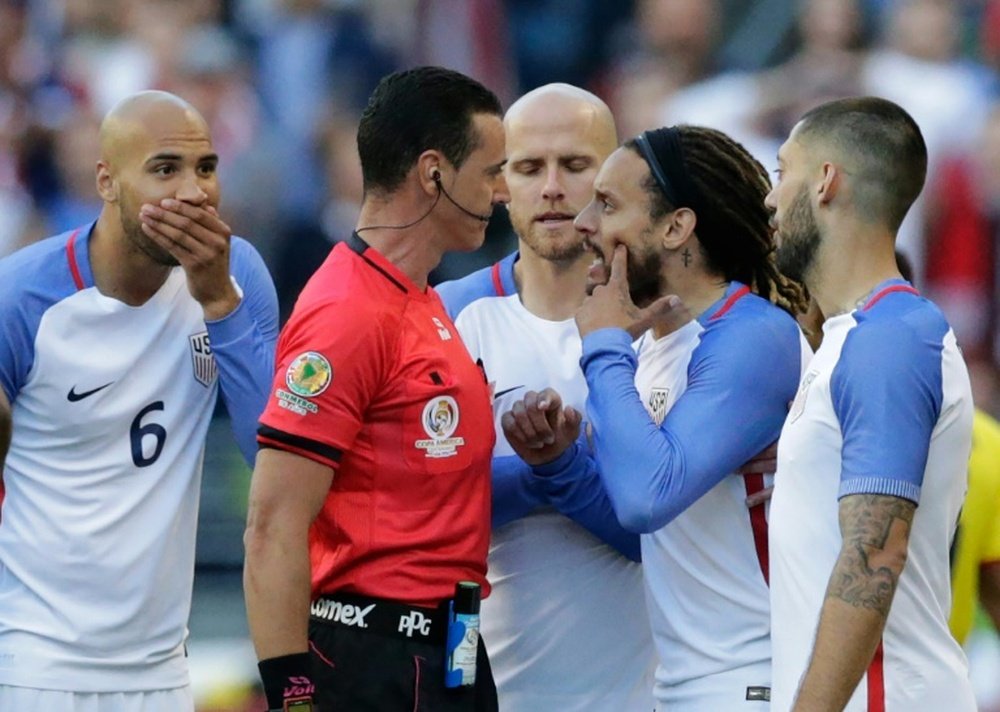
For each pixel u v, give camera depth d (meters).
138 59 38.03
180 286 16.42
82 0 38.97
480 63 38.09
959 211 35.88
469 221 14.88
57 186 35.84
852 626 12.79
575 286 16.92
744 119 37.09
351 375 13.98
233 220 35.28
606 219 15.48
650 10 39.25
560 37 39.34
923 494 13.32
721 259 15.46
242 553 28.98
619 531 16.22
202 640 28.38
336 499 14.44
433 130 14.62
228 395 15.85
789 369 14.84
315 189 36.25
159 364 16.23
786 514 13.70
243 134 36.50
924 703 13.39
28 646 16.03
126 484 16.16
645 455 14.38
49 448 16.12
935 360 13.20
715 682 14.77
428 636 14.48
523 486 16.30
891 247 13.95
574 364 16.83
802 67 38.06
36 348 15.91
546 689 16.72
